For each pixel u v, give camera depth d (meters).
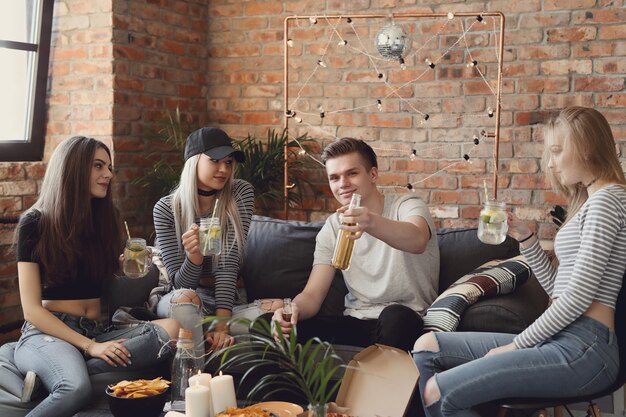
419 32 4.30
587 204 2.21
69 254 2.85
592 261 2.14
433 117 4.31
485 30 4.16
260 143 4.40
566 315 2.16
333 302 3.22
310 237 3.42
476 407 2.57
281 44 4.62
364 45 4.43
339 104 4.52
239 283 3.99
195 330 2.84
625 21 3.90
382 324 2.69
